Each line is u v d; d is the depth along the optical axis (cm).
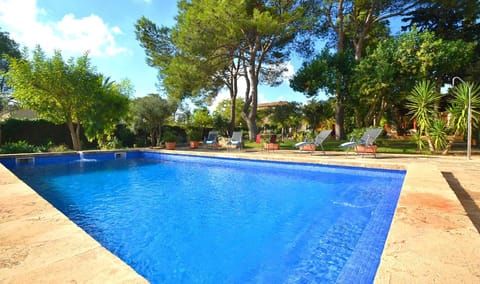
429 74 1065
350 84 1227
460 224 207
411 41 1060
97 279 137
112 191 569
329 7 1509
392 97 1240
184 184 636
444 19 1417
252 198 500
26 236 197
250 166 922
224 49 1415
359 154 983
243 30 1351
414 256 153
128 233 339
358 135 1015
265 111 2688
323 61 1257
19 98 1152
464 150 1073
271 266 251
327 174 748
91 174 786
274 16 1362
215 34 1270
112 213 419
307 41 1633
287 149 1279
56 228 214
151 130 1656
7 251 171
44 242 186
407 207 254
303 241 304
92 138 1358
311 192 539
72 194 545
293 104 2477
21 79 1090
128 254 283
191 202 477
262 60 1683
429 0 1276
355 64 1242
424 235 184
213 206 451
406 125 2366
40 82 1113
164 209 437
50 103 1202
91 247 179
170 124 2011
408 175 442
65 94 1183
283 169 846
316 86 1241
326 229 336
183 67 1338
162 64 1675
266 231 337
